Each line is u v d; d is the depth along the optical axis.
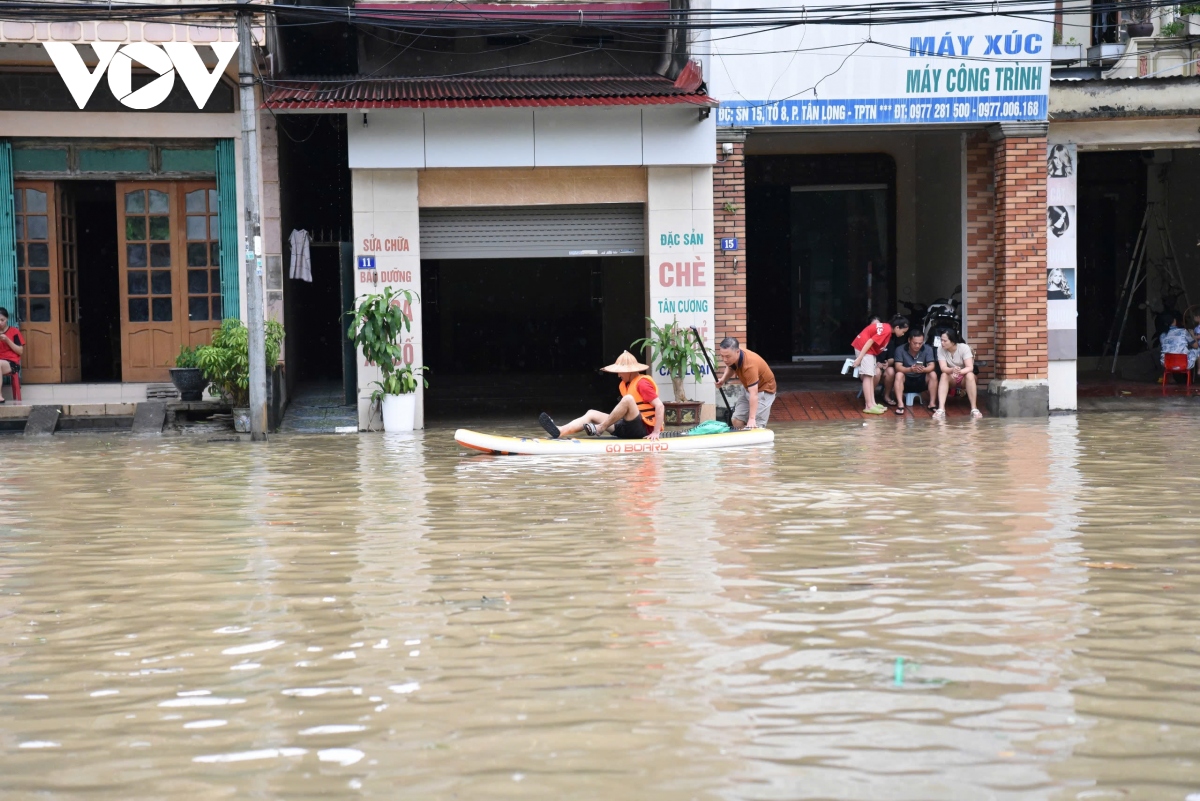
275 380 17.17
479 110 16.88
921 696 4.84
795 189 22.70
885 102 17.56
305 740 4.46
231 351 16.16
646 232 17.70
